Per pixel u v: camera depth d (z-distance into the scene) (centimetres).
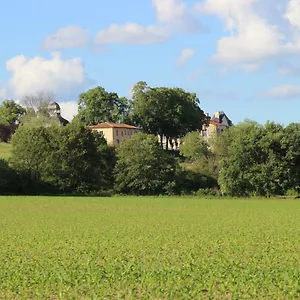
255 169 12512
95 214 8100
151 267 3581
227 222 6800
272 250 4297
